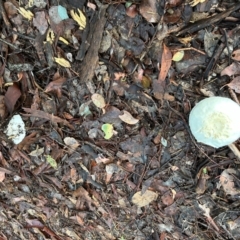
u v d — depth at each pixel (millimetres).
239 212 693
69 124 705
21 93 700
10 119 716
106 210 787
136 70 623
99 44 609
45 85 683
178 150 671
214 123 553
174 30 575
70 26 613
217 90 603
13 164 790
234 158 645
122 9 579
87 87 660
